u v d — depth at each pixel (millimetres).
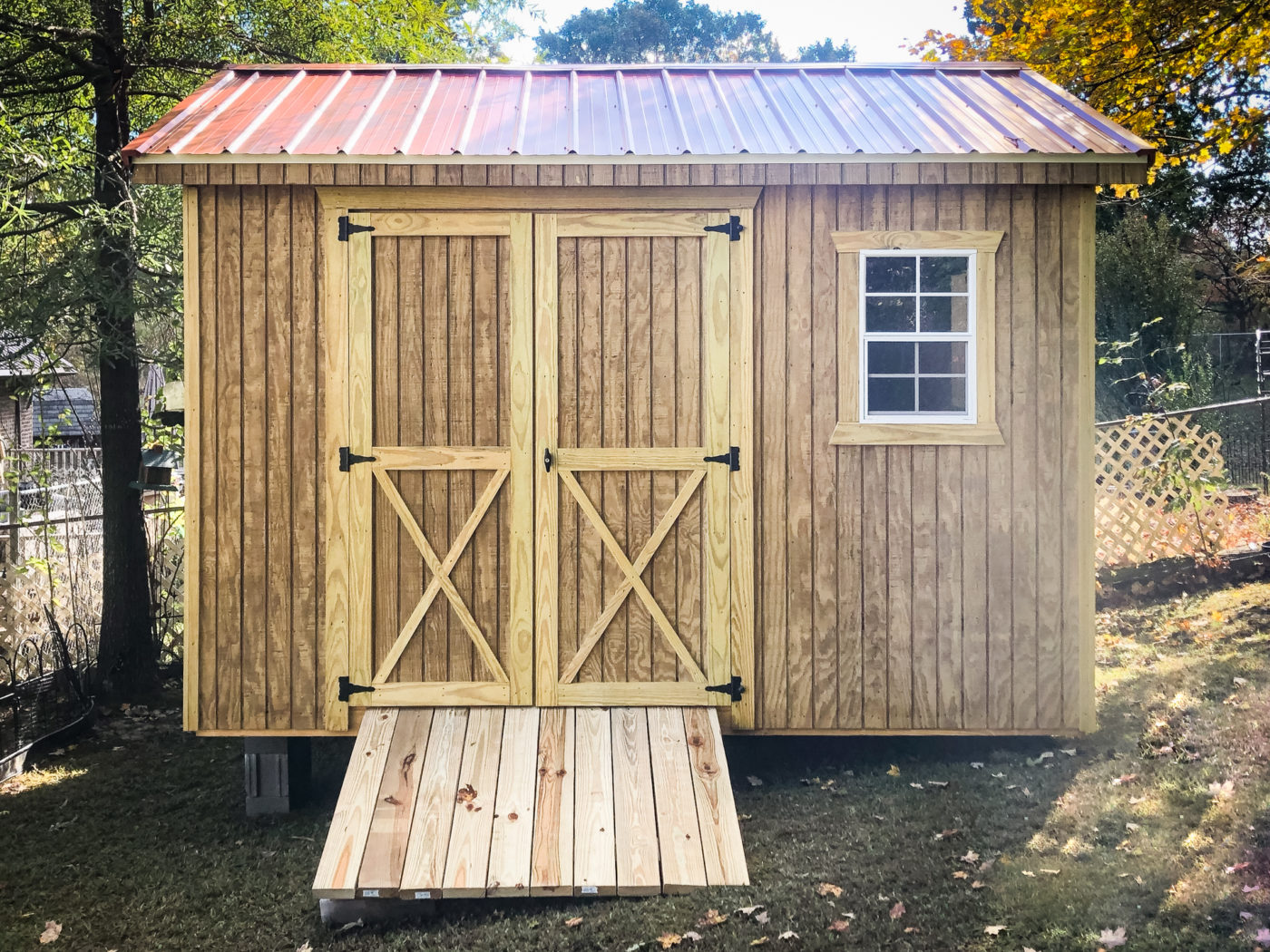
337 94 6570
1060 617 5910
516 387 5801
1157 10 10125
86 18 8758
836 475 5887
